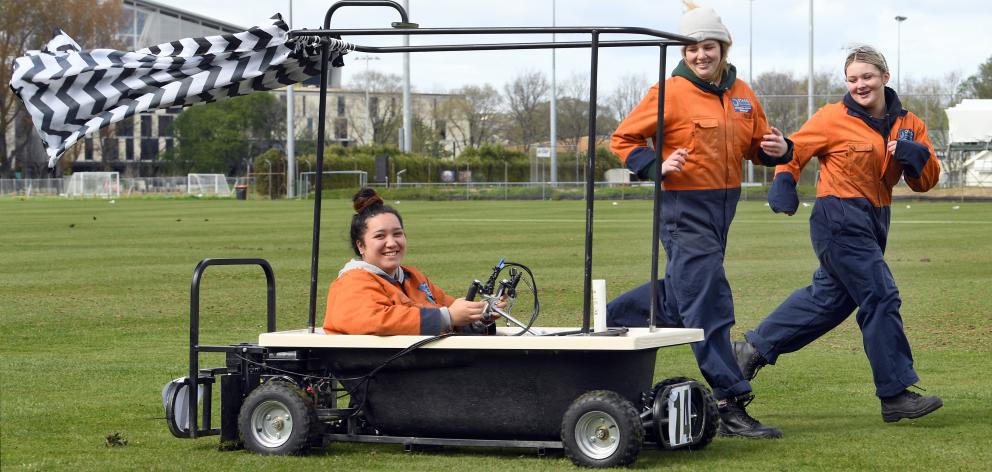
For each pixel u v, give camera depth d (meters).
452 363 11.20
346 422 11.87
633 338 10.60
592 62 11.01
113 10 182.12
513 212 82.25
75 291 29.11
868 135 13.50
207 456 11.24
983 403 14.55
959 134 110.75
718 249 12.66
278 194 142.38
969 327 21.77
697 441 11.54
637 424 10.48
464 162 166.12
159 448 11.66
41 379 16.23
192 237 52.94
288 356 11.66
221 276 32.97
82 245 47.50
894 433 12.55
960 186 111.44
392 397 11.48
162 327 22.66
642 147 12.63
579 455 10.62
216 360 18.17
